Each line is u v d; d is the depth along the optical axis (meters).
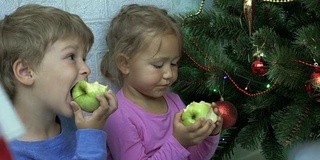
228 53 1.30
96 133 0.89
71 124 1.03
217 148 1.32
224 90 1.26
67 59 0.92
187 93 1.33
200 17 1.26
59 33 0.90
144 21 1.15
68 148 0.96
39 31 0.90
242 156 1.49
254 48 1.13
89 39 0.98
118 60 1.20
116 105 0.91
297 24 1.23
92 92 0.90
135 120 1.16
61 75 0.91
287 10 1.28
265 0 1.20
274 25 1.26
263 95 1.23
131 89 1.20
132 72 1.17
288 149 1.33
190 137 1.04
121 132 1.13
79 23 0.95
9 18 0.94
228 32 1.27
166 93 1.28
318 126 1.29
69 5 1.27
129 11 1.21
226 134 1.34
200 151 1.20
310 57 1.13
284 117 1.15
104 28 1.33
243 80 1.28
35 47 0.90
